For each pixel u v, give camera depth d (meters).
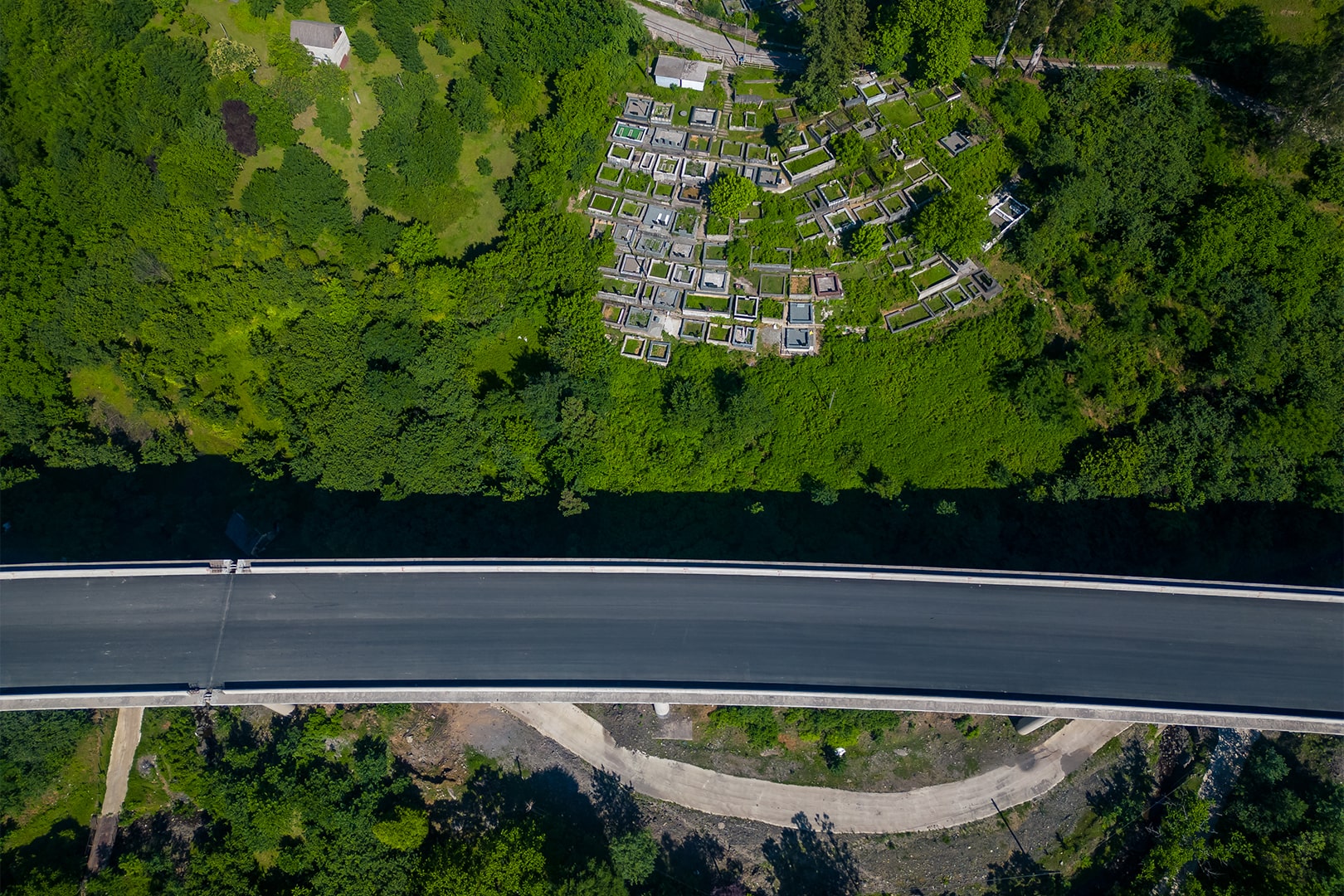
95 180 76.12
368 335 76.75
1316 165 77.38
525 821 71.31
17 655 68.00
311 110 79.06
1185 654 67.44
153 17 78.19
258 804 70.38
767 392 78.25
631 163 84.25
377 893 68.88
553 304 80.00
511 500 76.88
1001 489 76.31
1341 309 73.62
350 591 70.38
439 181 81.75
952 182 80.00
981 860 72.38
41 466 77.69
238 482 79.75
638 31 87.25
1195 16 81.75
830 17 76.19
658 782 75.19
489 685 66.50
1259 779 71.56
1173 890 69.50
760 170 82.56
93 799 73.75
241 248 78.12
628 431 79.00
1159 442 73.75
